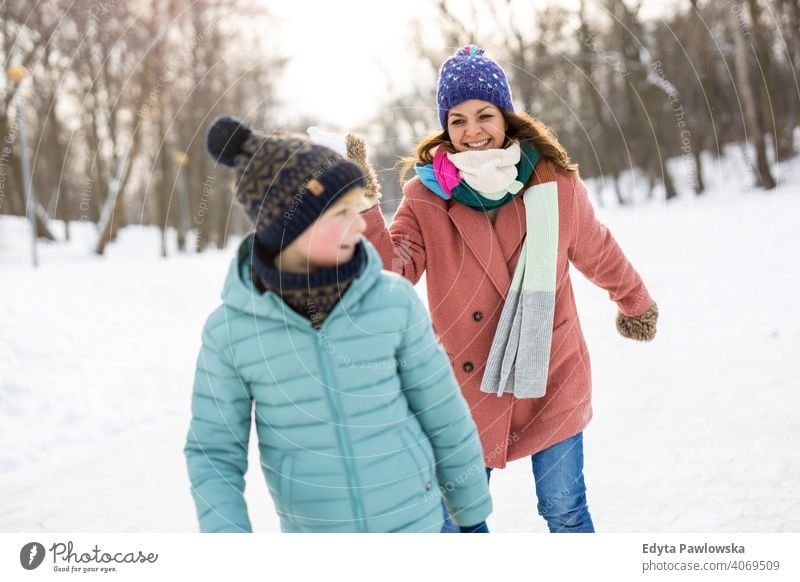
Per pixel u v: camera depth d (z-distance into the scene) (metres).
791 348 4.13
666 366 4.15
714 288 6.10
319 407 1.49
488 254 2.06
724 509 2.32
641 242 9.43
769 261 6.91
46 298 7.20
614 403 3.64
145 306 7.62
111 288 8.19
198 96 8.59
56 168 16.09
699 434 3.05
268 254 1.52
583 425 2.10
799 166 15.03
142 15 8.63
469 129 2.04
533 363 2.00
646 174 16.58
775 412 3.17
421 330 1.58
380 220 1.99
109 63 10.13
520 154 2.05
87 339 6.02
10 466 3.64
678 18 15.41
